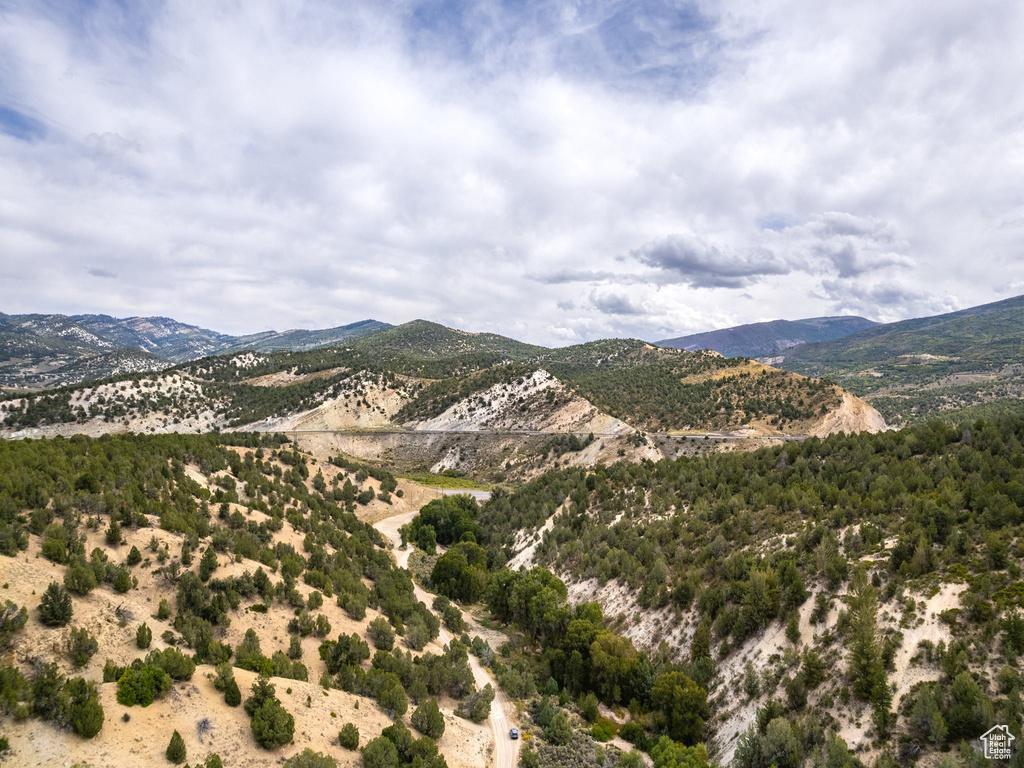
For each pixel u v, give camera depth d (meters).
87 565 50.25
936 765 42.91
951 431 94.19
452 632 80.12
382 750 42.91
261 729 40.22
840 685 52.31
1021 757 39.12
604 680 66.06
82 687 36.28
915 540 61.75
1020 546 56.28
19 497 57.97
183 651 48.38
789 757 47.59
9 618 39.44
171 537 63.62
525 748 54.22
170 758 35.75
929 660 50.16
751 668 59.81
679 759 50.97
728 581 73.00
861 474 85.94
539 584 85.06
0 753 31.39
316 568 75.62
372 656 60.44
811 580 64.19
